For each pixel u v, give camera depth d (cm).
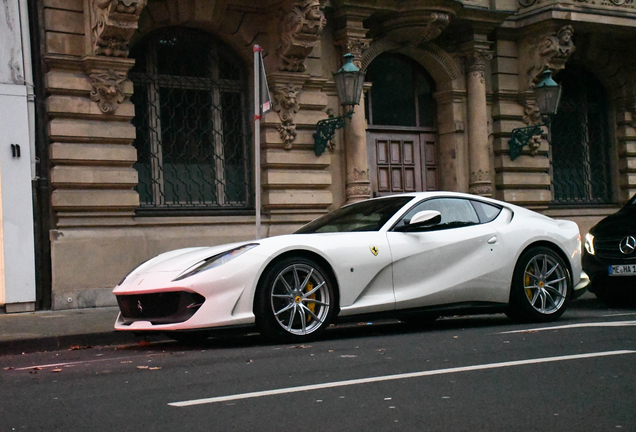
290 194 1209
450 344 593
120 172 1058
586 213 1577
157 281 622
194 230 1129
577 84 1634
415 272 689
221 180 1199
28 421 376
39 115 1028
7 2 996
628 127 1653
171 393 432
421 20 1293
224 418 365
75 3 1048
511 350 549
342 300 654
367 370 482
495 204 766
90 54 1038
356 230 705
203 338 714
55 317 889
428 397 396
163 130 1154
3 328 779
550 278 771
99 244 1036
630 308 926
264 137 1199
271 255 627
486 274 722
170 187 1156
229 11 1182
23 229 997
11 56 998
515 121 1472
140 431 347
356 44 1273
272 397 407
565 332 642
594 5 1445
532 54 1455
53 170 1020
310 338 643
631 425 335
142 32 1120
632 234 900
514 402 381
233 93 1219
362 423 348
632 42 1600
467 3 1381
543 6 1412
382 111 1380
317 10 1170
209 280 607
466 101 1422
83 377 507
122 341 754
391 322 865
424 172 1415
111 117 1057
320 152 1234
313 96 1239
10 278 984
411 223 686
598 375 445
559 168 1592
